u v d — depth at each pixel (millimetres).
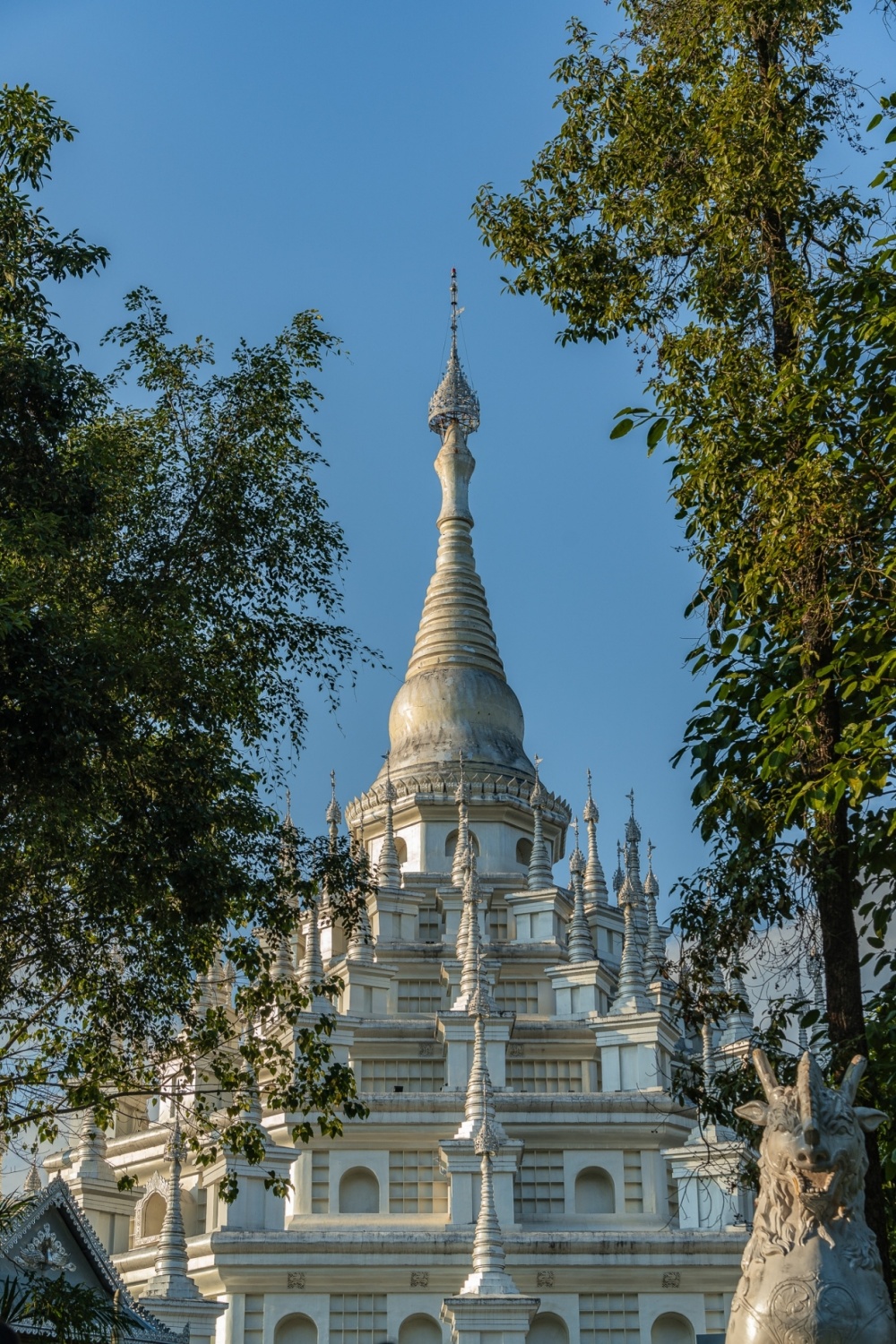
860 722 21703
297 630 28844
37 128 26141
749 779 23828
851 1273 16000
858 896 23391
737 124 24078
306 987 30484
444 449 73875
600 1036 53938
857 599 22422
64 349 25953
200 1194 53594
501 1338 41156
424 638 70062
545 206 26766
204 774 26531
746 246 24344
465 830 61125
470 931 55250
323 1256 46875
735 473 22766
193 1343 42031
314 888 28984
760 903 23141
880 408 22641
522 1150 51125
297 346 29125
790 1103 16594
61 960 26312
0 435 24516
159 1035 28125
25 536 23516
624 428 24234
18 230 25891
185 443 28656
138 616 26234
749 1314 16141
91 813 24938
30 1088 27797
